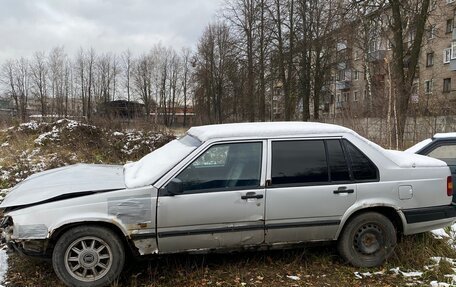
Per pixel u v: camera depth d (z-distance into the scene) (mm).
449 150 6230
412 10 19984
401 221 4266
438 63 35562
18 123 15633
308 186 4004
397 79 17797
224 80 48094
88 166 4852
